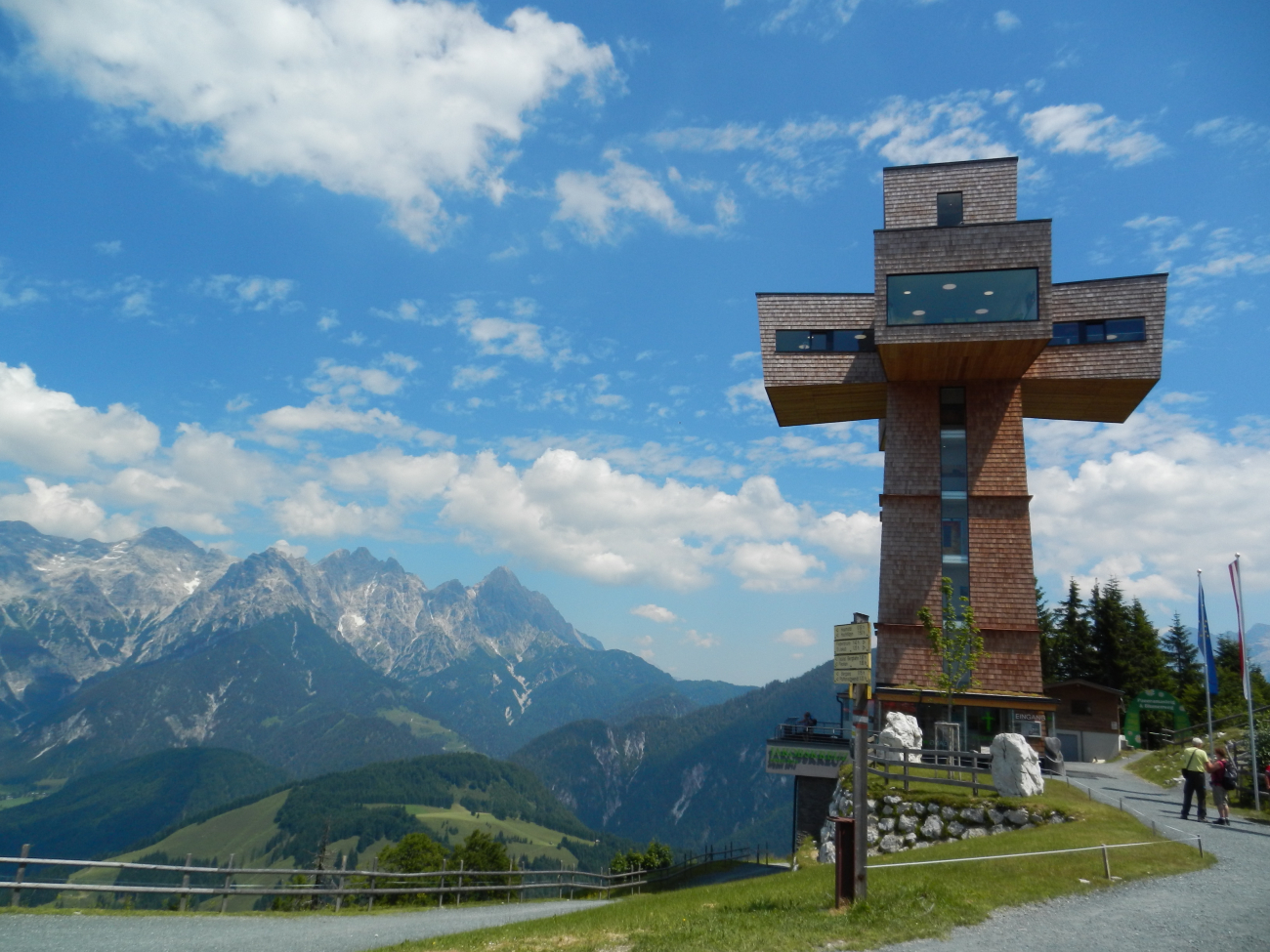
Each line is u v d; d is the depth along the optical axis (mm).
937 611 41562
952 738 35406
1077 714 56469
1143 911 13219
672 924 14180
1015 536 41875
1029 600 40844
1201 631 37344
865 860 13906
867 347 46062
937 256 41000
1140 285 42844
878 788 29234
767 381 46375
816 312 46906
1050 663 82250
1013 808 26234
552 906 33562
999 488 42625
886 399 47844
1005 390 43875
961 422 44250
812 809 46406
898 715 34656
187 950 17641
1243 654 30672
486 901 37250
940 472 43594
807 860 32500
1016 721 39531
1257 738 32688
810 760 46750
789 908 14359
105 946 17609
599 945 12938
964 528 42688
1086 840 20344
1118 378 42281
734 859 63969
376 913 28469
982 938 11570
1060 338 43594
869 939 11477
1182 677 88688
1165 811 26438
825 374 45969
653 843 97688
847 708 47375
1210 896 14352
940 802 27766
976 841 22234
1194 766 24594
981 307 40094
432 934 21266
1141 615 80938
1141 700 60188
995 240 40469
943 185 46969
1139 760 48281
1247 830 22547
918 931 11797
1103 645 78688
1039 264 39781
